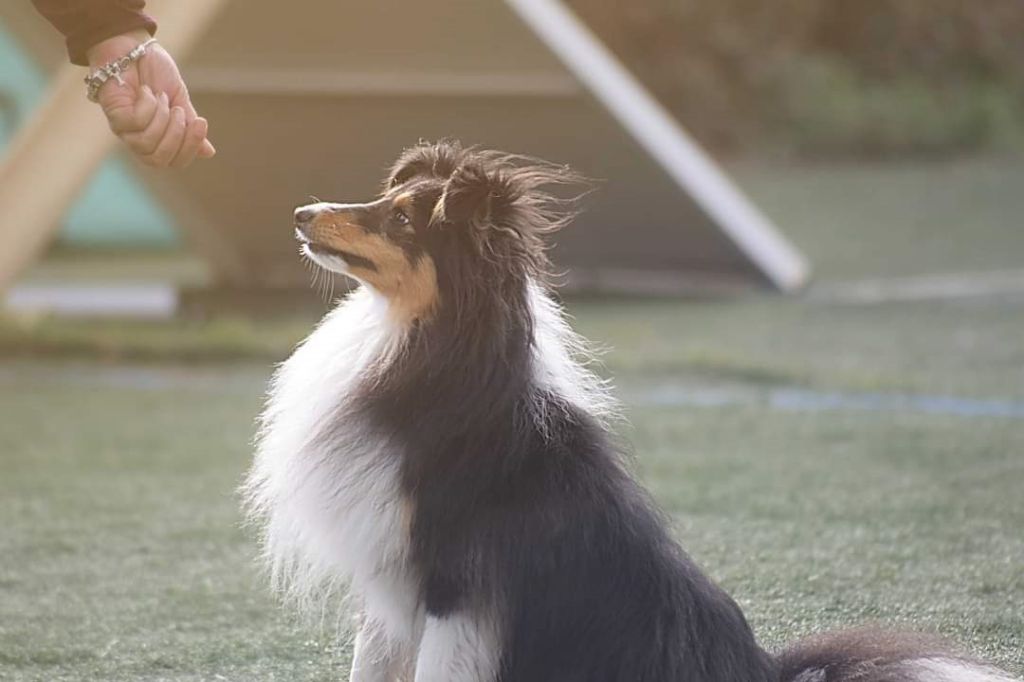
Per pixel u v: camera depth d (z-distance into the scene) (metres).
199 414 11.77
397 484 5.11
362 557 5.18
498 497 5.00
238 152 17.22
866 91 36.72
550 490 5.02
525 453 5.07
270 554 5.93
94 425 11.35
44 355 14.30
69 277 20.41
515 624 4.93
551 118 16.05
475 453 5.05
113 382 13.20
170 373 13.66
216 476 9.67
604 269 18.73
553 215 5.64
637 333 15.16
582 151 16.42
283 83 15.72
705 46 35.84
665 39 35.72
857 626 5.81
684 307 17.16
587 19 35.34
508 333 5.20
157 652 6.23
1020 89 37.41
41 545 7.96
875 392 12.34
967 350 14.18
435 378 5.18
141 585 7.22
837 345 14.59
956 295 17.69
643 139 16.08
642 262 18.42
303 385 5.54
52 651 6.24
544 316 5.52
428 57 15.46
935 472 9.52
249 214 18.58
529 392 5.20
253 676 5.96
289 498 5.43
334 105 16.20
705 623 5.00
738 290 18.33
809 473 9.52
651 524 5.16
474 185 5.25
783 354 14.10
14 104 18.72
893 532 8.05
